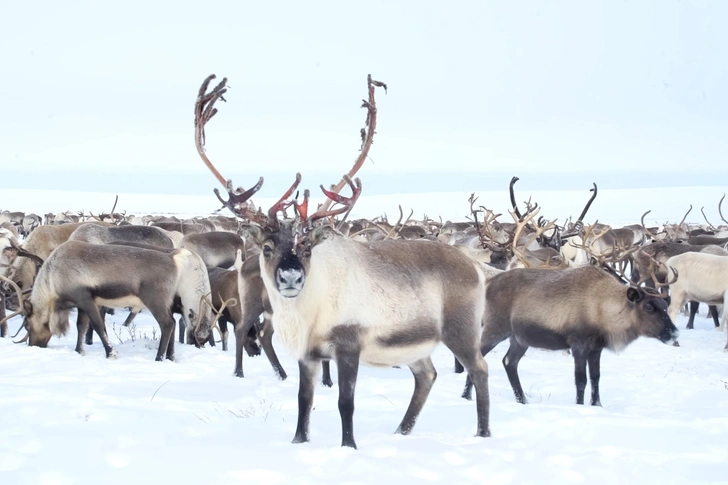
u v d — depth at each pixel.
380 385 8.83
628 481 5.06
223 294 12.07
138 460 5.08
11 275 13.66
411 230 26.17
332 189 6.19
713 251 17.95
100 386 7.93
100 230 15.34
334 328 5.75
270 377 9.55
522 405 7.68
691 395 8.72
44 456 5.11
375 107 6.26
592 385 8.52
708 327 16.27
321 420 6.82
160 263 10.63
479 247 18.86
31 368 9.16
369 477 4.92
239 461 5.16
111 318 15.76
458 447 5.76
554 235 19.39
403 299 6.00
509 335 8.88
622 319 8.43
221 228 31.88
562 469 5.19
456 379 9.64
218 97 5.93
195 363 10.35
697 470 5.32
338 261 5.79
